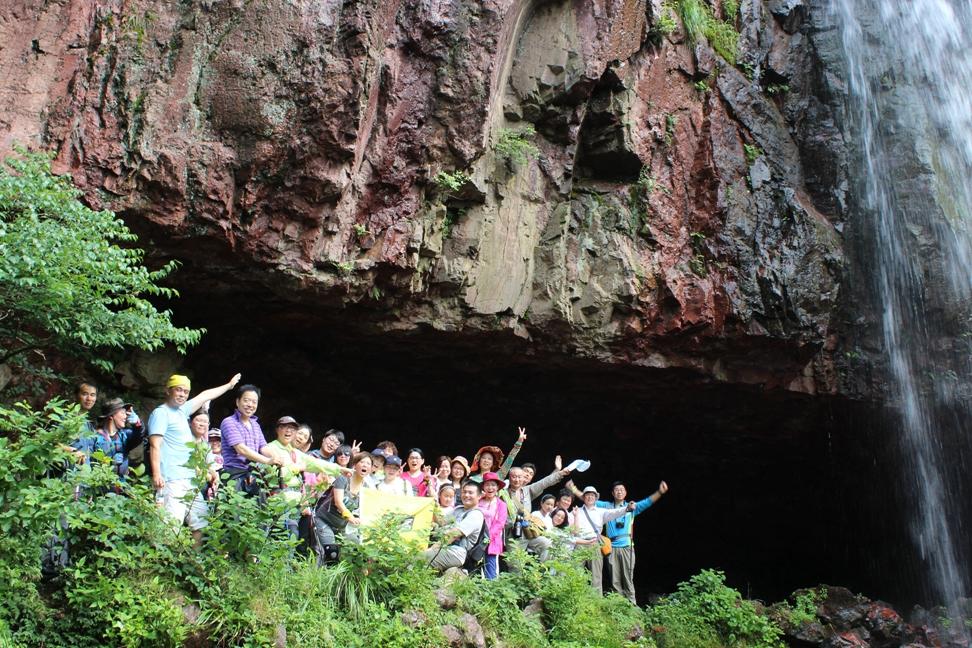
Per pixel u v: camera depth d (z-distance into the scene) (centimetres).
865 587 2044
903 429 1723
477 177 1283
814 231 1620
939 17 1866
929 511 1795
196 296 1197
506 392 1625
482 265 1313
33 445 698
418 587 890
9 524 678
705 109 1594
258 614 754
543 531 1137
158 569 747
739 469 1962
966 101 1828
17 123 996
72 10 1059
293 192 1111
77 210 863
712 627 1316
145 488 761
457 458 1116
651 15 1496
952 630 1622
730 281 1524
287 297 1162
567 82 1393
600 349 1447
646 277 1443
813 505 2016
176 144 1043
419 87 1209
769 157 1656
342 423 1684
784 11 1759
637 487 2031
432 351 1414
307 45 1099
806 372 1631
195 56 1083
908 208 1709
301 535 936
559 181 1416
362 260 1164
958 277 1680
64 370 1135
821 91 1744
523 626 973
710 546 2181
